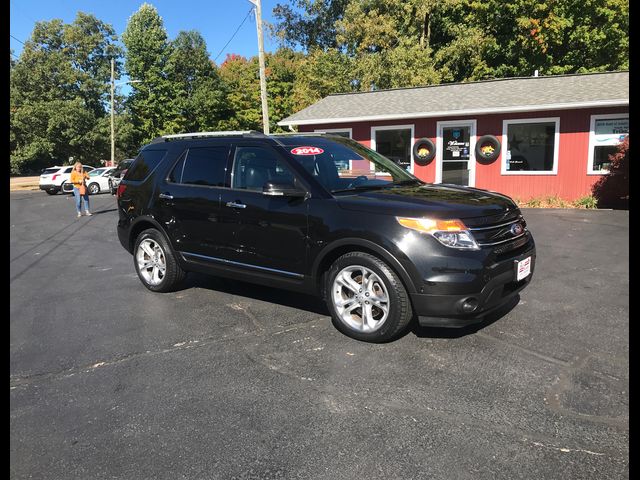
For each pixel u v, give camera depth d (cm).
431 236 362
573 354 368
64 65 1321
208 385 328
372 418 286
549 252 738
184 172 529
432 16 2600
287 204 434
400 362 358
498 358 362
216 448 259
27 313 379
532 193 1366
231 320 456
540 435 266
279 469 242
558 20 2194
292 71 4019
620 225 968
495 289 372
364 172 473
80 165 1305
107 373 345
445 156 1463
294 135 506
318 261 416
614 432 267
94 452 255
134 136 3747
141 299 526
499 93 1462
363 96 1750
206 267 505
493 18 2398
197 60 3878
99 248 832
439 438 265
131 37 3716
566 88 1377
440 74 2455
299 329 430
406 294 374
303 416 289
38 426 278
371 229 381
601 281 573
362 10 2733
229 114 4069
